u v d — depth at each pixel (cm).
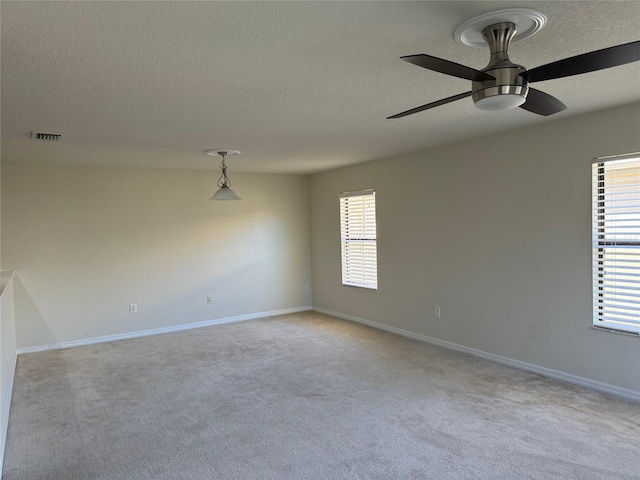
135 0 155
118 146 419
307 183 709
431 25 183
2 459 258
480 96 191
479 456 258
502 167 411
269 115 323
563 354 372
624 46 157
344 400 344
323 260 685
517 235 401
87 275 541
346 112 319
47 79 234
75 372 428
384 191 554
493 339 430
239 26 179
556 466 245
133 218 570
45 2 155
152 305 583
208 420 316
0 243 493
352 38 194
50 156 463
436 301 490
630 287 329
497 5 167
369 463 254
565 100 308
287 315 677
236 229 647
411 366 421
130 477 246
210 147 439
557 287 373
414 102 296
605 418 301
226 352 486
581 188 352
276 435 291
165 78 238
